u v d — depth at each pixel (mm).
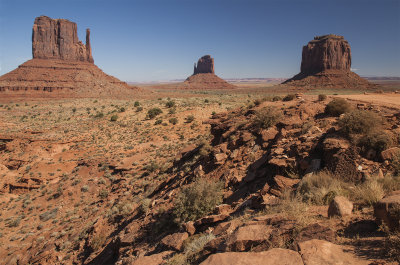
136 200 19344
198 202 9445
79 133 59656
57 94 185375
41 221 27875
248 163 11547
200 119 60750
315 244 3621
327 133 9531
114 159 37562
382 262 3025
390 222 3656
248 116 17984
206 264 3676
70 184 34125
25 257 20719
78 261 15578
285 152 9914
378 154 7449
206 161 14672
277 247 4070
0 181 38844
